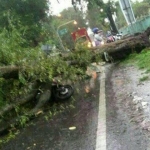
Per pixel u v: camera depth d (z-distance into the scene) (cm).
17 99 713
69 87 866
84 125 545
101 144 417
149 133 388
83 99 798
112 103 636
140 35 1416
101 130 480
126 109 546
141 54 1258
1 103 664
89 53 1095
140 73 855
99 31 1759
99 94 787
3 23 1811
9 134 662
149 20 2088
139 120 457
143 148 351
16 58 720
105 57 1359
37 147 507
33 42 1908
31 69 716
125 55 1370
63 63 848
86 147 429
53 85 842
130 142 384
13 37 800
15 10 1961
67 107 764
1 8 1923
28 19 1986
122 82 833
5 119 673
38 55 781
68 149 446
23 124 701
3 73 651
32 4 2052
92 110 638
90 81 1087
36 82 778
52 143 502
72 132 529
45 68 761
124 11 1880
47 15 2245
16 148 542
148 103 530
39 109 769
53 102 858
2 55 691
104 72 1216
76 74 995
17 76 710
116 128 462
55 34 2247
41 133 592
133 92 655
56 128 593
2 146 588
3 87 686
